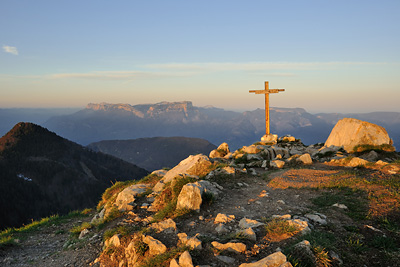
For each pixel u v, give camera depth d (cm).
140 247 932
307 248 710
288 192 1359
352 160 1844
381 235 828
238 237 823
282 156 2477
